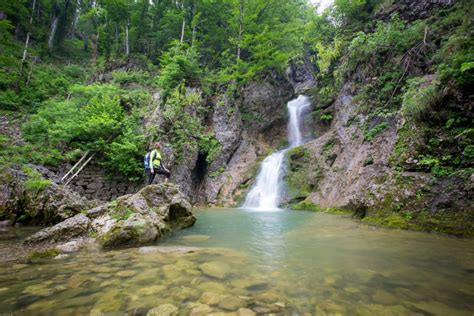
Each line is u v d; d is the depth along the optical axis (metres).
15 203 6.73
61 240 4.75
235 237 5.57
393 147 8.46
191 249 4.36
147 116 15.83
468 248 4.36
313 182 13.18
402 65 11.04
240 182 15.74
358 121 12.21
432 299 2.41
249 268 3.35
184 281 2.85
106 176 13.59
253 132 20.05
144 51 28.56
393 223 6.58
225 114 17.89
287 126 21.92
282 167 14.77
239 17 20.03
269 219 8.62
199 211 11.66
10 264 3.44
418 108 7.86
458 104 7.08
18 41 27.36
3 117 16.59
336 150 13.21
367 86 12.41
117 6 25.47
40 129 13.62
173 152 14.88
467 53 7.41
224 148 16.92
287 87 23.05
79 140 13.95
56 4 32.38
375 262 3.62
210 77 19.03
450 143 6.88
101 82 22.25
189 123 16.11
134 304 2.28
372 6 16.75
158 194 7.00
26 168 8.41
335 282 2.86
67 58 31.17
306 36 22.70
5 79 19.56
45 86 21.70
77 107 16.52
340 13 19.02
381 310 2.19
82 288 2.62
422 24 11.01
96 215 5.64
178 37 25.08
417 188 6.80
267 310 2.19
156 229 5.31
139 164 13.86
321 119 18.97
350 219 8.13
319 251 4.26
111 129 13.85
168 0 26.42
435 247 4.45
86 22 34.94
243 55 21.44
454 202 5.96
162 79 16.84
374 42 12.14
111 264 3.45
